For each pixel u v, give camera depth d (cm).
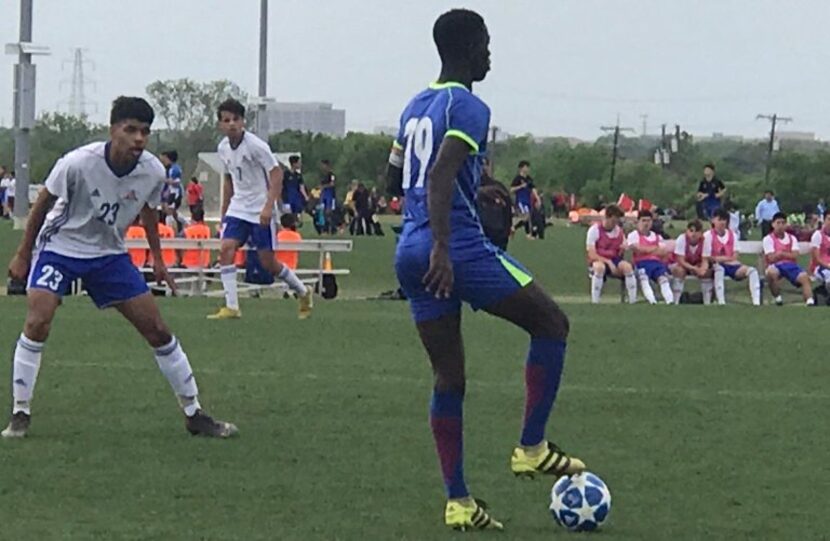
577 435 898
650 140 10625
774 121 8800
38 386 1066
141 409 970
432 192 603
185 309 1725
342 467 786
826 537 645
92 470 772
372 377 1134
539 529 654
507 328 1499
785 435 906
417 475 766
